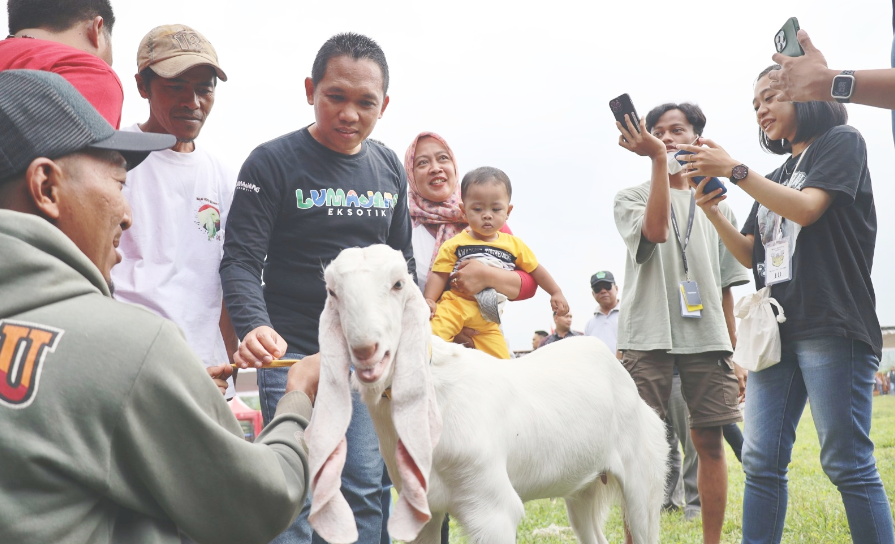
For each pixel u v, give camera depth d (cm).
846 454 300
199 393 143
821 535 415
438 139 426
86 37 295
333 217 304
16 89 144
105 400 129
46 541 124
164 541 142
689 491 525
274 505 150
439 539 270
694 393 414
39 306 131
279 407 193
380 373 191
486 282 364
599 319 745
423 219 420
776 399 327
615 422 330
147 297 290
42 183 144
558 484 305
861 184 324
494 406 263
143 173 301
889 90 266
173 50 306
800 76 286
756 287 347
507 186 395
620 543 457
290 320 304
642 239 402
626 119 368
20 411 123
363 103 299
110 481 131
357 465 282
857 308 307
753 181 314
